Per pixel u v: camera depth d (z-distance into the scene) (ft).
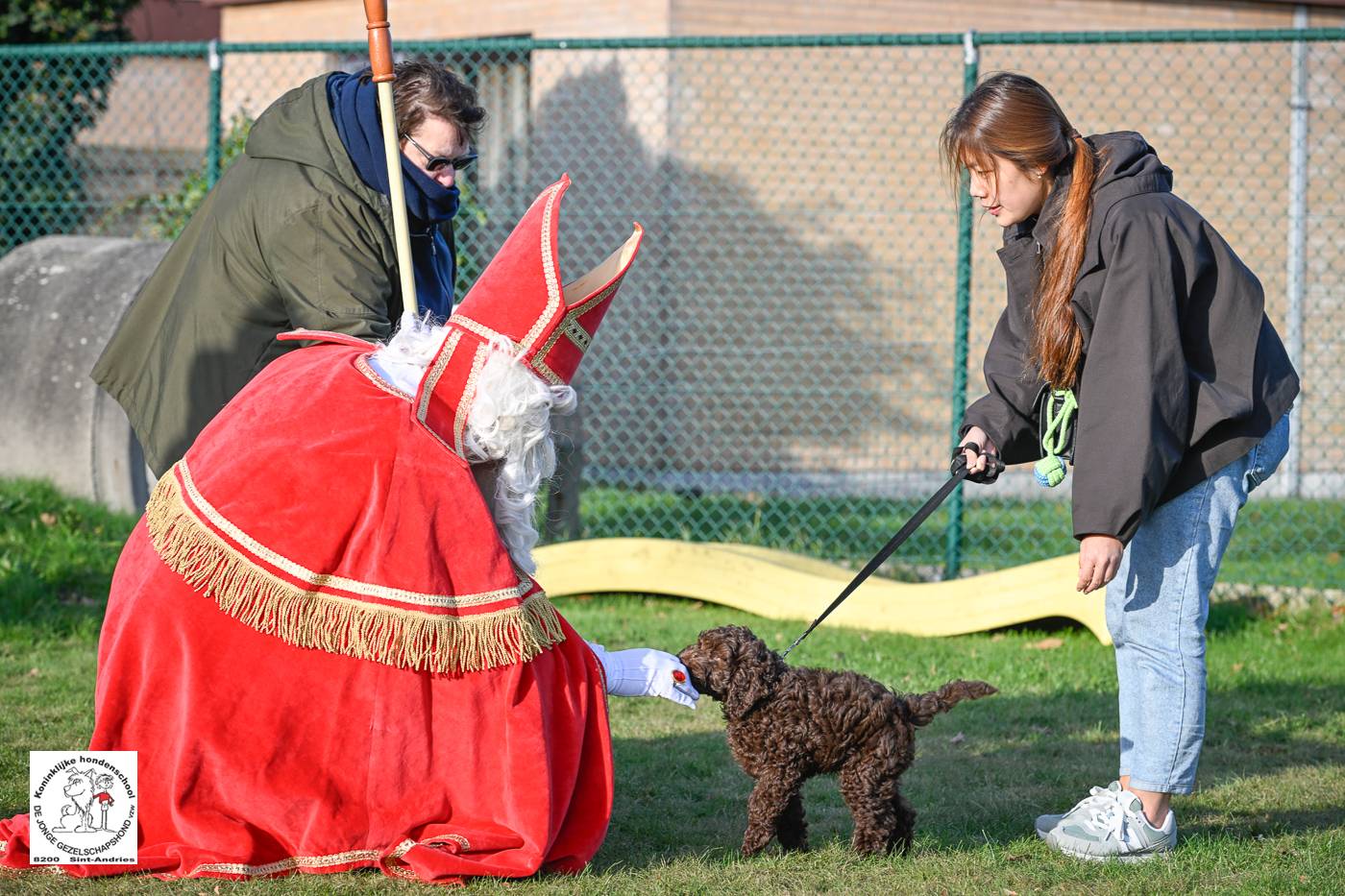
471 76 52.60
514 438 14.06
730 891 13.73
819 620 15.69
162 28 70.08
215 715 13.25
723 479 47.21
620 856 14.99
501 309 14.08
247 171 16.97
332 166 16.40
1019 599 27.07
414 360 14.35
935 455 50.65
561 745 14.06
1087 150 14.47
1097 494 13.66
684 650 14.97
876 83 49.57
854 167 49.60
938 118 50.11
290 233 16.26
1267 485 50.34
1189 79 52.80
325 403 13.82
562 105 49.73
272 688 13.33
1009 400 16.16
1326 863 14.73
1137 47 52.16
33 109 43.50
